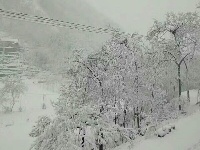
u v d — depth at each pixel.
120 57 26.67
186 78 32.97
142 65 28.83
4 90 69.81
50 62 140.25
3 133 48.56
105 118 18.56
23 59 143.50
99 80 25.03
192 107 29.95
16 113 65.94
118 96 25.69
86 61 25.25
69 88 21.17
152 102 28.80
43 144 16.81
